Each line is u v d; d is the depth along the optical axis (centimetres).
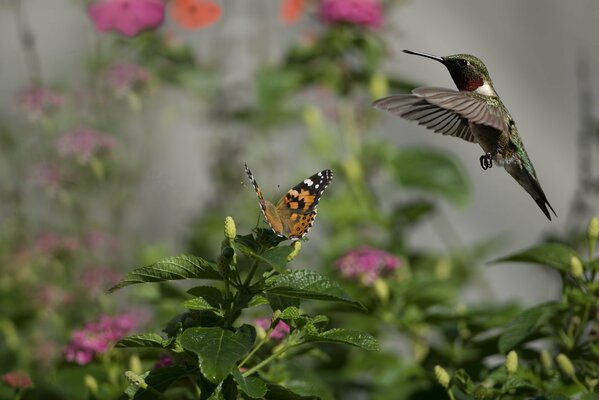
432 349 774
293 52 1109
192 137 1393
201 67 1306
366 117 1102
